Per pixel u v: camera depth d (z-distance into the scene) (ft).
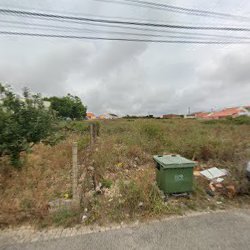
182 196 12.98
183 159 13.61
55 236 9.39
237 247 8.34
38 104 15.26
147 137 27.48
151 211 11.32
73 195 11.32
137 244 8.64
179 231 9.54
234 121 75.46
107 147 23.39
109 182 14.73
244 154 21.93
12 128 13.28
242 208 11.87
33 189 13.08
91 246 8.58
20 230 9.91
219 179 15.40
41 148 22.26
